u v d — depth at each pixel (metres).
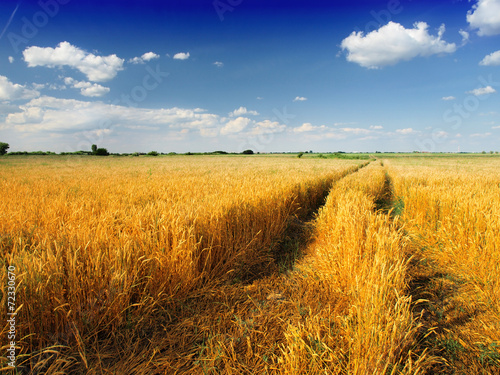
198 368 2.16
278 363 2.04
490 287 3.21
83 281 2.34
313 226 6.45
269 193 5.95
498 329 2.62
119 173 14.64
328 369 1.94
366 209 5.34
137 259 2.74
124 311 2.55
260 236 4.91
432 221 5.62
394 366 1.84
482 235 4.12
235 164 29.58
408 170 19.09
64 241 2.61
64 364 2.05
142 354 2.25
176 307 2.96
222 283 3.56
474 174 14.62
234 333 2.60
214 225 3.80
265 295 3.38
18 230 3.16
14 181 9.55
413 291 3.50
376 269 2.85
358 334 2.13
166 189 7.62
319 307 3.04
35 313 2.06
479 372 2.17
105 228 3.07
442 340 2.53
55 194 6.56
